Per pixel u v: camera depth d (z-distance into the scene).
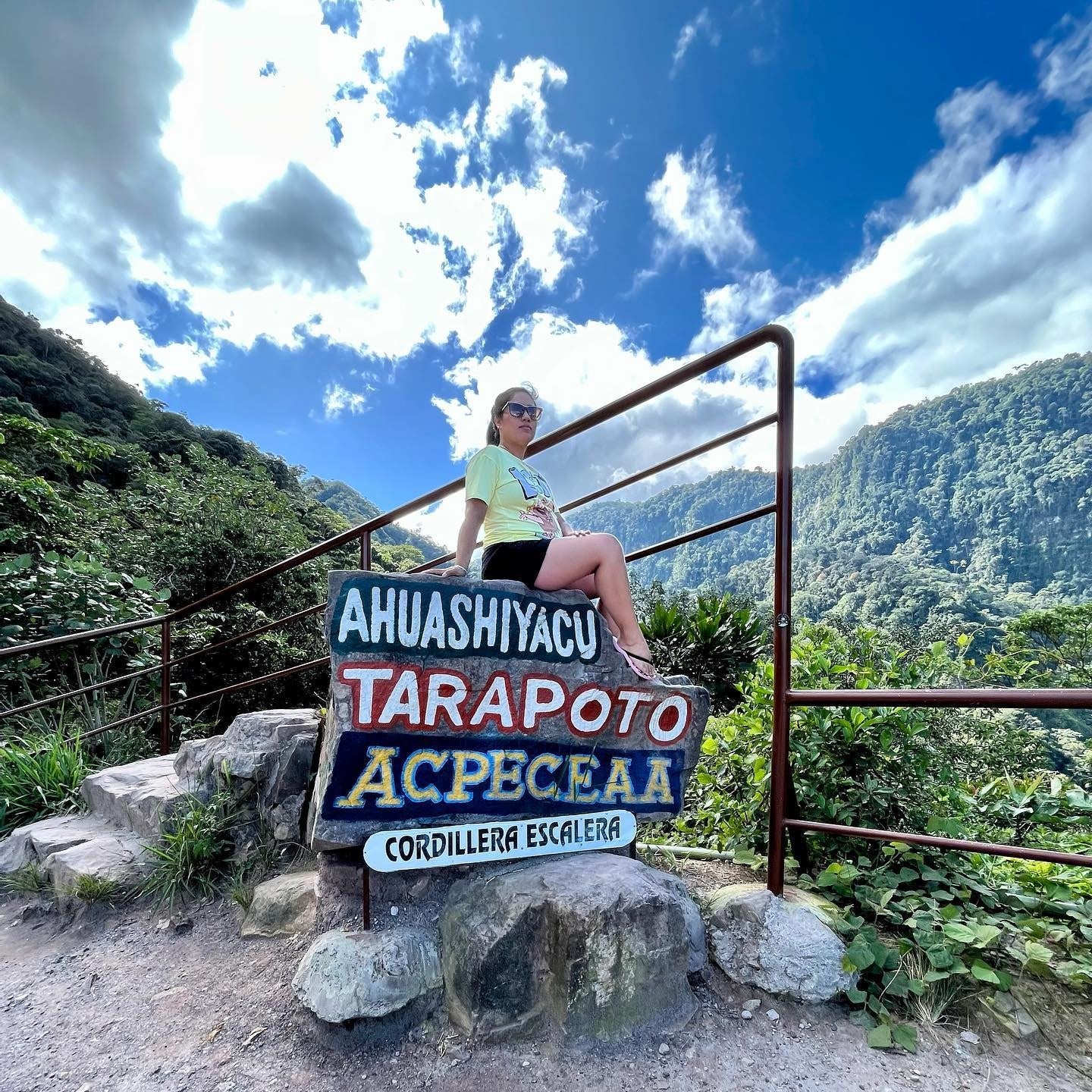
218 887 2.27
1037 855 1.39
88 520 8.50
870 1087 1.33
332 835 1.64
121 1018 1.63
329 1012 1.48
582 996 1.46
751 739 2.79
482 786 1.79
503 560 1.99
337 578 1.69
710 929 1.81
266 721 2.62
